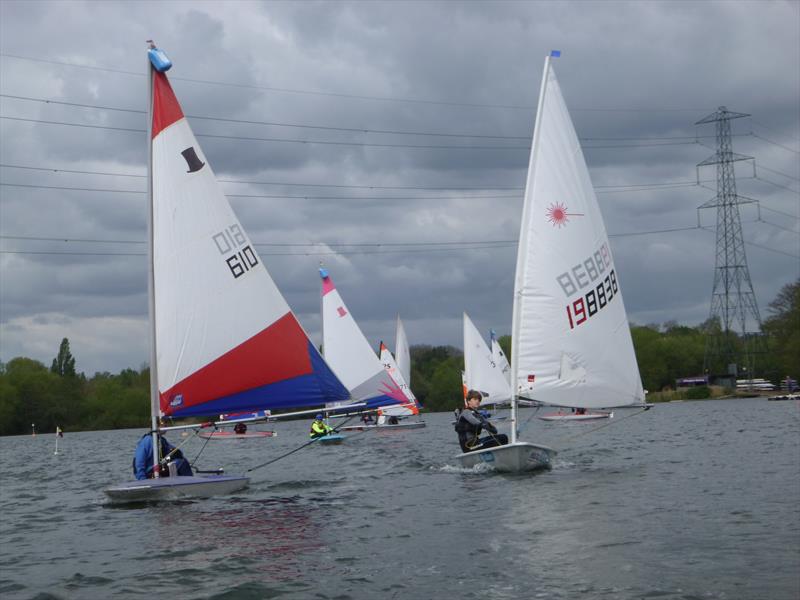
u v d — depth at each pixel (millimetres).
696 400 107438
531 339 21438
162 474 18141
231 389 18656
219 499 17672
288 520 14750
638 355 117188
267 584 10227
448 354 144625
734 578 9766
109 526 15031
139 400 113188
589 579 9922
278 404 19125
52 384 111312
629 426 47125
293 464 28391
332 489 19375
